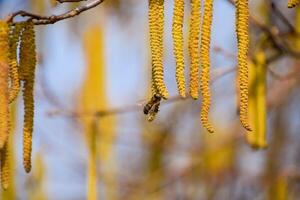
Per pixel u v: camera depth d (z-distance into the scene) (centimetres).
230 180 802
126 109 563
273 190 622
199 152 772
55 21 309
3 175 319
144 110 314
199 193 787
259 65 501
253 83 496
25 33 308
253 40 589
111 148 593
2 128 292
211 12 287
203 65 288
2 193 512
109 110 559
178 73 285
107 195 593
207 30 287
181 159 786
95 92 557
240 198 805
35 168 570
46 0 592
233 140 769
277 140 827
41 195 568
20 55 308
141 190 758
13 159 516
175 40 285
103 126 589
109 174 594
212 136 783
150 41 287
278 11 550
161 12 287
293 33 550
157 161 783
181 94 285
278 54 549
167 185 762
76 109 601
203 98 288
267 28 532
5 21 297
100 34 558
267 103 675
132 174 815
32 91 312
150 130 771
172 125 782
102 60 558
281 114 827
